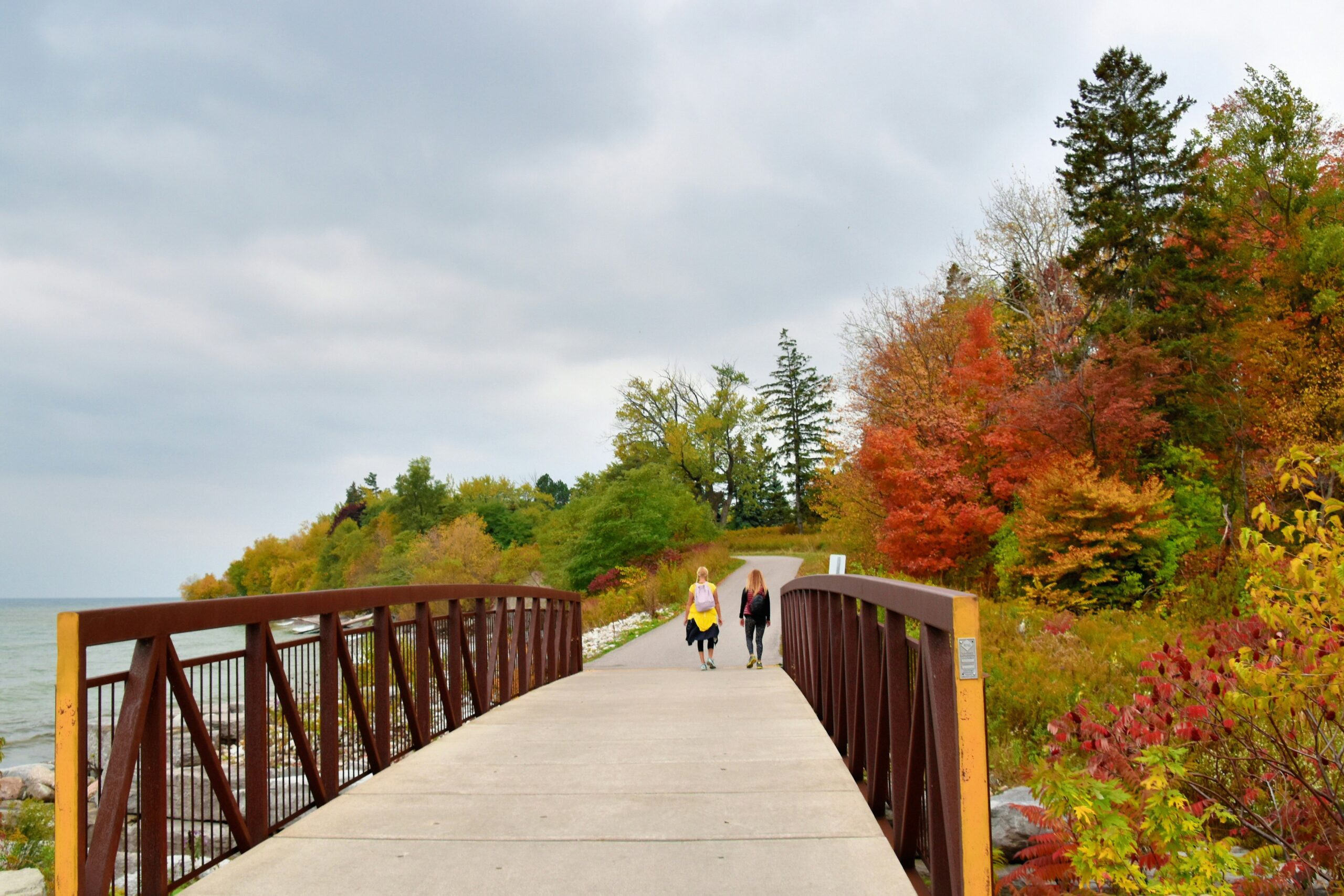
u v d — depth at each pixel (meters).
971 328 25.58
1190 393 21.86
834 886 3.23
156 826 3.29
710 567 37.94
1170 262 24.47
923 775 3.40
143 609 3.24
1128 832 3.56
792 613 11.00
